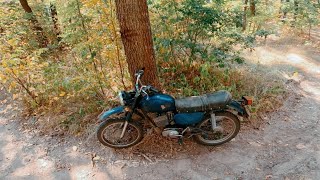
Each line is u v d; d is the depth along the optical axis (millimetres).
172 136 3293
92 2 3670
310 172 3045
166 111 3195
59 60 5242
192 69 4809
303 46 7020
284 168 3121
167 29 4312
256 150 3408
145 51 3463
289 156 3289
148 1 4230
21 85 4266
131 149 3494
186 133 3338
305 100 4438
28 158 3463
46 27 6555
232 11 4770
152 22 4312
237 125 3365
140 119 3398
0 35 5203
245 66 5332
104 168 3260
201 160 3299
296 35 7836
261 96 4367
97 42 3939
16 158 3473
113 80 4309
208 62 4332
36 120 4164
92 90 4203
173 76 4715
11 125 4117
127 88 4281
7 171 3279
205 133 3342
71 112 4125
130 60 3527
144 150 3475
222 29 4539
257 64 5445
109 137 3607
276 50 6801
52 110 4250
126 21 3295
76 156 3463
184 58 4758
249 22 7145
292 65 5816
